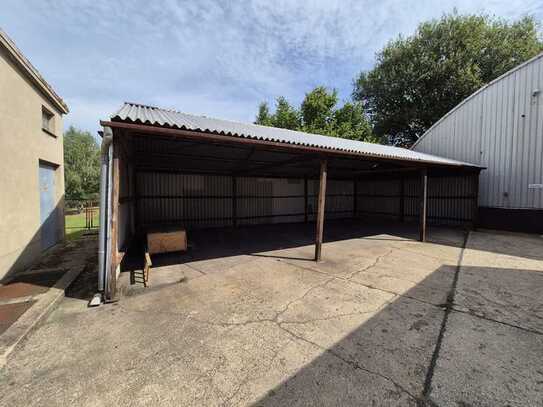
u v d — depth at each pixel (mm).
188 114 6734
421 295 3574
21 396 1782
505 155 9203
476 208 9617
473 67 15820
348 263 5266
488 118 9734
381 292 3686
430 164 7453
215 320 2873
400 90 18906
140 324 2785
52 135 6102
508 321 2842
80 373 2010
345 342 2434
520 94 8812
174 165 8578
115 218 3393
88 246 6613
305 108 23031
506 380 1914
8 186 4148
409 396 1763
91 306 3223
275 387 1854
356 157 6020
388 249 6582
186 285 4004
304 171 10727
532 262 5262
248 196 11422
